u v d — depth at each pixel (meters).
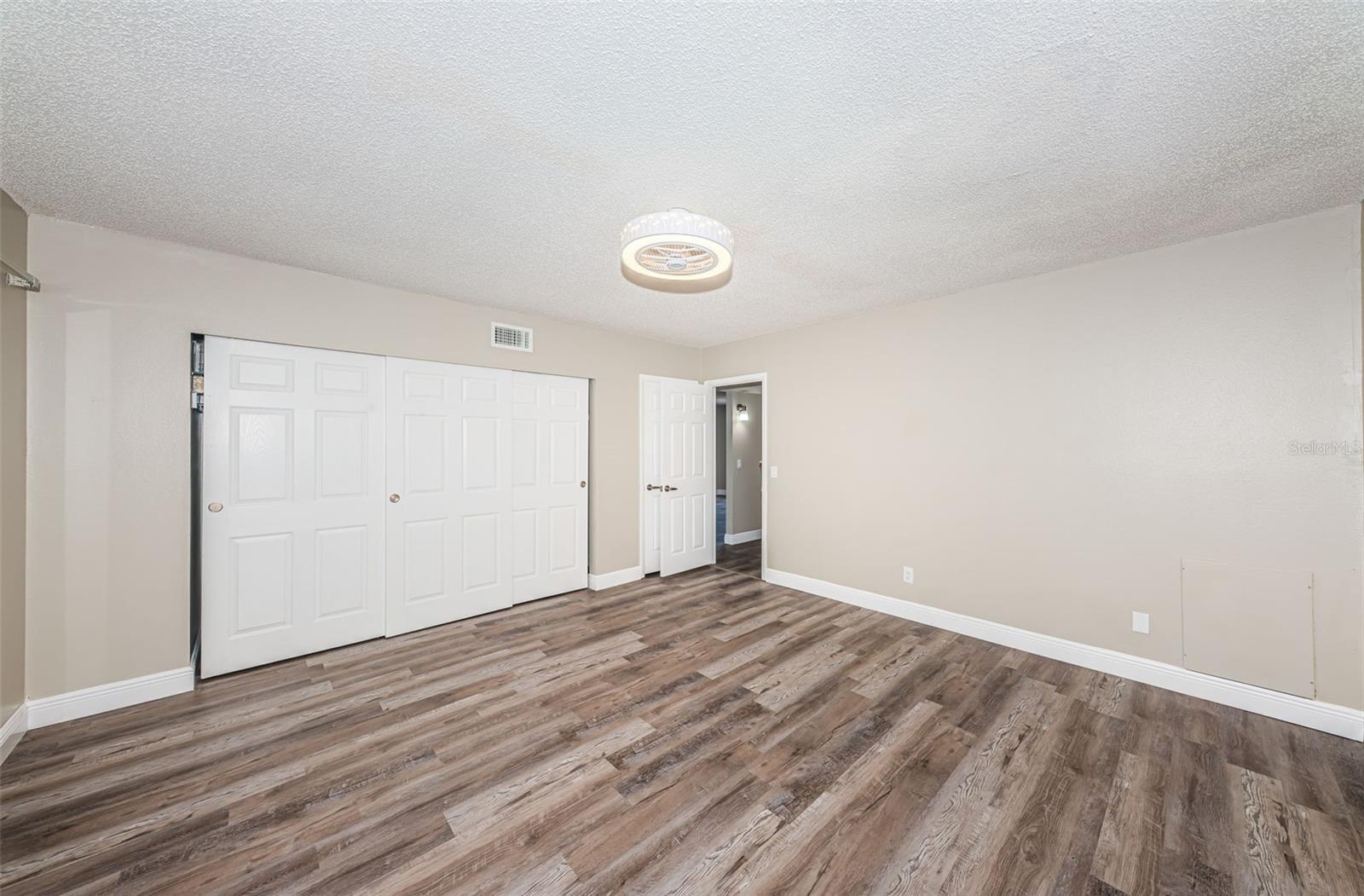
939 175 1.95
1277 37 1.26
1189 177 1.96
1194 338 2.54
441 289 3.36
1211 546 2.50
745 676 2.78
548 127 1.66
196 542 2.73
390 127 1.66
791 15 1.21
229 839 1.63
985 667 2.88
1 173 1.92
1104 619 2.82
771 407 4.67
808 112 1.58
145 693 2.49
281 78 1.42
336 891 1.44
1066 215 2.27
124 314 2.46
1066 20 1.22
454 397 3.67
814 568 4.31
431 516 3.56
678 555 5.12
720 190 2.06
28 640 2.24
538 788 1.87
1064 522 2.96
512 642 3.27
